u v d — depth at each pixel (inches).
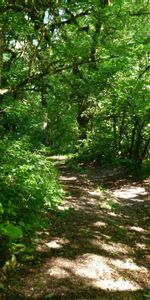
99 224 383.9
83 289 251.1
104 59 456.8
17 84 463.2
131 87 609.0
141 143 720.3
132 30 514.3
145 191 565.3
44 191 375.9
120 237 358.0
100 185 595.5
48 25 433.4
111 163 735.7
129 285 266.7
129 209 474.0
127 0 443.2
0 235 253.9
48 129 1020.5
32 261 273.9
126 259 309.3
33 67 455.8
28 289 241.4
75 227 360.2
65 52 437.7
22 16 408.2
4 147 377.7
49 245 305.0
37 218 338.6
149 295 254.8
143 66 629.6
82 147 869.8
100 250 315.3
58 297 237.9
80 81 513.0
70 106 720.3
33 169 386.9
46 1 422.9
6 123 598.5
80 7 423.8
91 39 444.1
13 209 307.1
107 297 246.1
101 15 427.2
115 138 773.3
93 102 741.3
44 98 634.8
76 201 459.8
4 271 250.5
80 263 283.7
